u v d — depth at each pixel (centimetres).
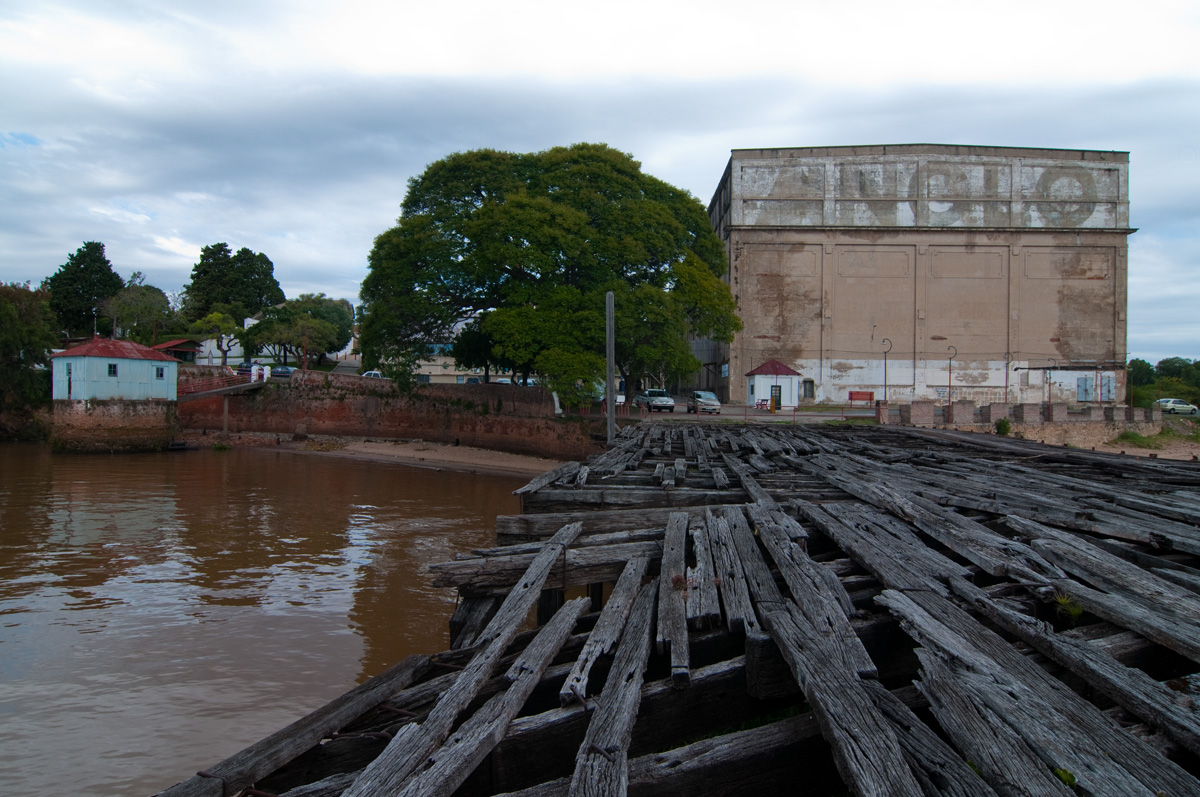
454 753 267
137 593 1260
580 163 3142
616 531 635
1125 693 282
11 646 999
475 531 1788
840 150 4281
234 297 7006
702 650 380
